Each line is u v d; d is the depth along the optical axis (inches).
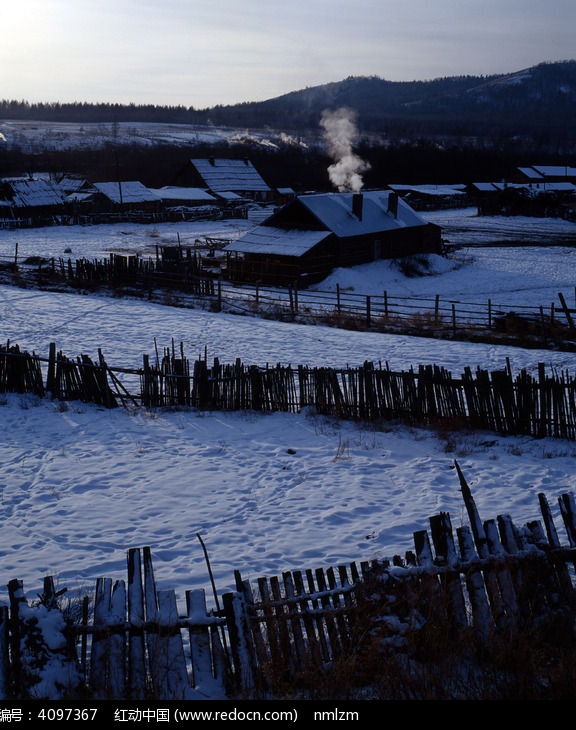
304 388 625.6
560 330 1050.1
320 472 480.1
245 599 223.8
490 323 1167.6
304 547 359.9
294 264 1716.3
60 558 349.7
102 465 492.7
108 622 212.1
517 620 230.8
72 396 650.2
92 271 1525.6
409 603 227.0
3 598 302.8
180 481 463.5
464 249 2341.3
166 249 1542.8
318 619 224.4
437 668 217.0
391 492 441.4
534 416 545.0
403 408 590.9
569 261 2082.9
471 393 565.6
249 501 429.4
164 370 642.2
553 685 203.3
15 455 509.7
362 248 1882.4
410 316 1272.1
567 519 251.3
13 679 203.5
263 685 215.0
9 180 2989.7
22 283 1504.7
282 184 4795.8
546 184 4451.3
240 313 1268.5
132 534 381.1
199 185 3996.1
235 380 628.4
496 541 240.2
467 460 495.5
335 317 1205.1
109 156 5693.9
